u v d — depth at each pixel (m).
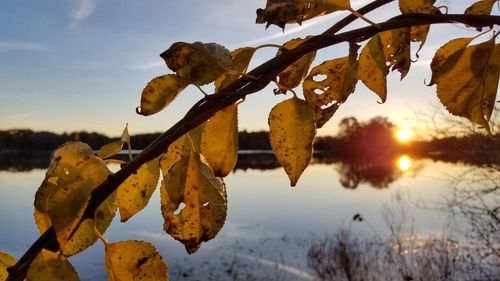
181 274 5.78
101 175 0.20
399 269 4.95
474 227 4.86
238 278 5.57
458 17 0.25
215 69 0.22
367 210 10.16
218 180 0.23
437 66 0.28
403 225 7.29
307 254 6.50
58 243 0.19
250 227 9.01
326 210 10.87
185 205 0.22
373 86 0.27
